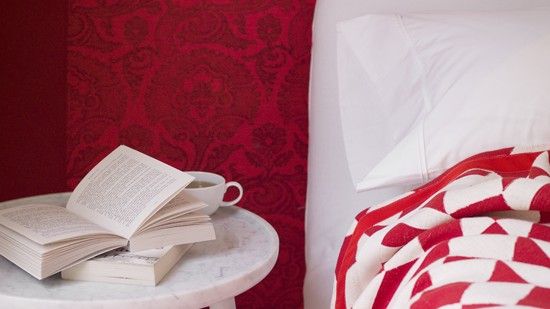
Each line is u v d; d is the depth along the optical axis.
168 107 1.60
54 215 1.03
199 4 1.58
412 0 1.46
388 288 0.90
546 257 0.76
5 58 1.37
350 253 1.01
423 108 1.29
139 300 0.88
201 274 0.98
